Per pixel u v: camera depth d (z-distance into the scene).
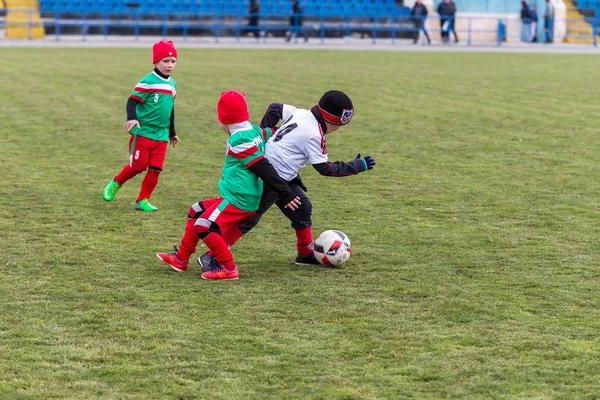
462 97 25.95
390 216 11.77
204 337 7.23
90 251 9.94
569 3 62.16
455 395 6.15
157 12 53.03
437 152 16.86
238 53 43.75
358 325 7.54
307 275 9.09
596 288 8.64
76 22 52.62
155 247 10.18
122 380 6.37
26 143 17.22
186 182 14.02
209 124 20.23
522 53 48.19
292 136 8.97
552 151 16.97
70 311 7.86
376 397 6.11
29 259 9.55
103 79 29.61
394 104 24.14
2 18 53.06
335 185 13.84
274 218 11.65
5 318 7.65
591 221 11.52
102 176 14.31
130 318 7.68
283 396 6.11
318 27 55.47
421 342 7.14
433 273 9.14
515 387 6.29
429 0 59.81
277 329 7.44
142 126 11.92
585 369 6.60
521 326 7.53
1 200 12.45
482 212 12.03
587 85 29.84
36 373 6.49
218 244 8.81
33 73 31.20
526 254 9.91
